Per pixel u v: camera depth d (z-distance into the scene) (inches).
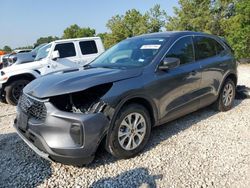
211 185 131.3
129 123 154.3
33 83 161.5
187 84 189.5
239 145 172.9
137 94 155.3
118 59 188.5
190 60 198.4
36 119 142.6
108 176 140.9
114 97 145.0
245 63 701.9
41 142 138.9
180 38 195.3
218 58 223.8
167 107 176.6
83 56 379.6
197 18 1067.9
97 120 138.1
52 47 357.1
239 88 284.4
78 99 144.6
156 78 167.6
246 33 655.1
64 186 133.6
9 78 316.2
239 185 131.0
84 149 135.7
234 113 235.3
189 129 200.4
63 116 134.6
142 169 146.5
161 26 1717.5
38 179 139.7
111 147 147.6
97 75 152.9
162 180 136.1
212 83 215.5
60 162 143.4
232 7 997.8
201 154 161.8
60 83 144.7
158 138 185.3
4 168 151.3
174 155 161.2
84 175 142.4
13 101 321.4
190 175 139.9
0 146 181.0
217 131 196.1
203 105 212.2
